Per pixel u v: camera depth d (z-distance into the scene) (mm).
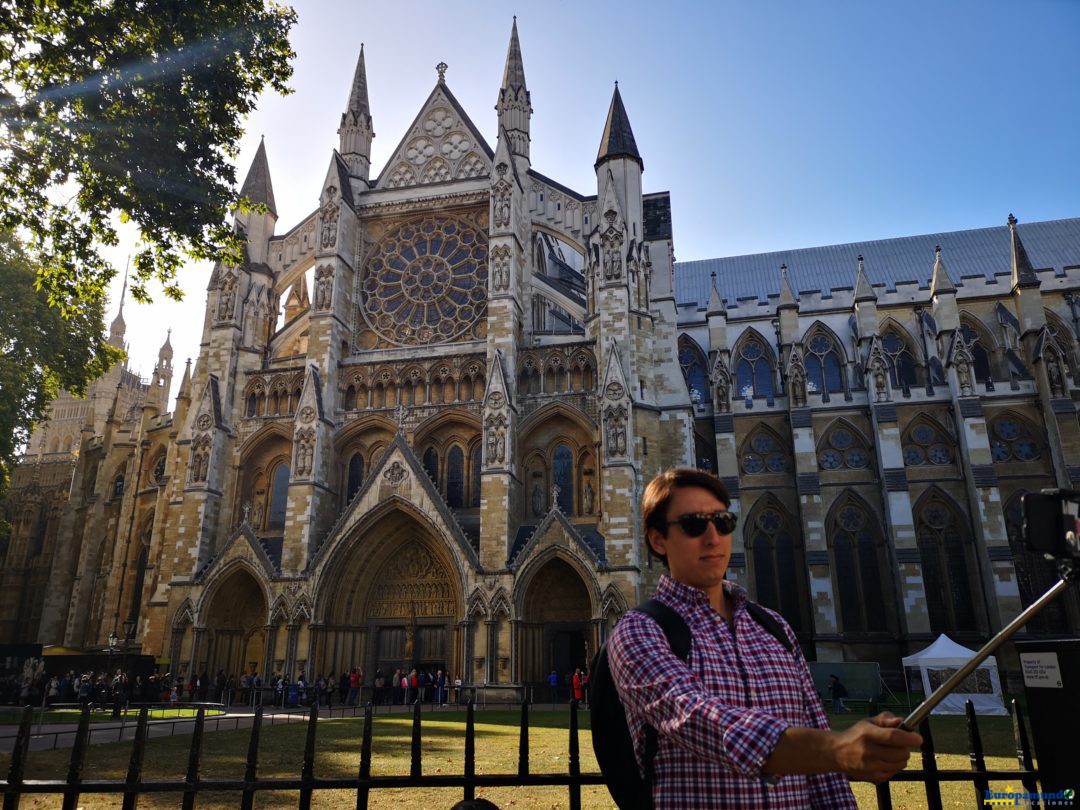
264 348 56094
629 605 41781
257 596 49688
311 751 7887
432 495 45750
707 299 77375
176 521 52281
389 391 51938
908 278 72625
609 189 50938
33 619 80562
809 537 57188
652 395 48656
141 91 22375
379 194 57719
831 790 4562
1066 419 56000
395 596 48188
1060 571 4090
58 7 21094
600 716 4738
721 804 4062
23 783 7699
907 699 39875
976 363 65938
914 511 58500
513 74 58531
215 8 22781
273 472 52688
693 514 4633
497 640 42844
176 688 43938
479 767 17250
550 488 48469
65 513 75250
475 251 55219
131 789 7715
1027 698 6078
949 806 13109
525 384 49719
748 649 4578
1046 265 69875
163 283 25234
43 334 45000
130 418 85688
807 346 69250
